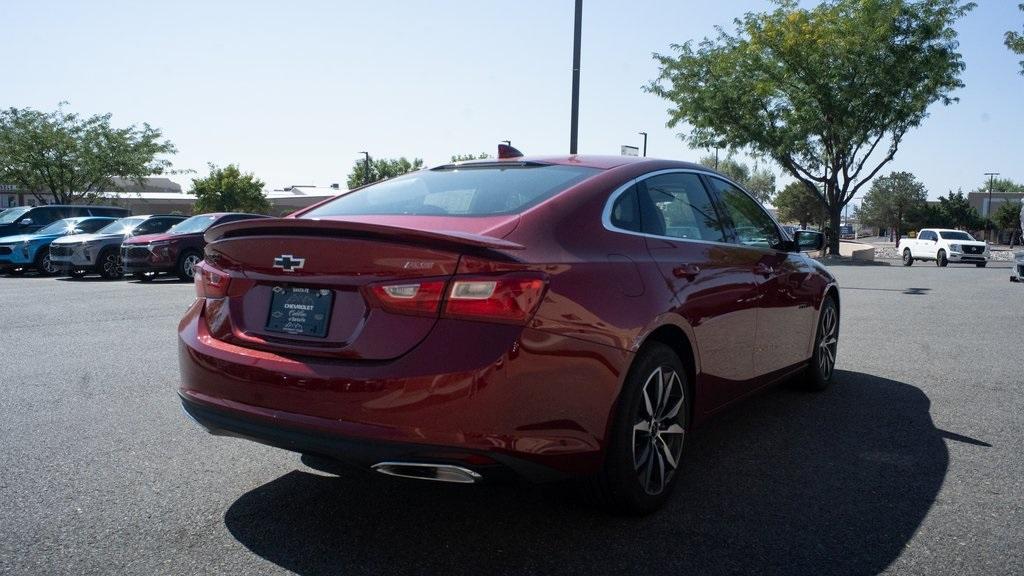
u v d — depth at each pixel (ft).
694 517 10.48
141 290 44.65
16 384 18.19
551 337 8.74
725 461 12.87
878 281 57.82
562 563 9.09
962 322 30.63
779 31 96.84
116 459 12.76
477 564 9.05
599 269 9.69
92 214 73.05
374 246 8.77
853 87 95.91
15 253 61.57
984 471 12.40
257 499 11.07
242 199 164.25
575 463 9.18
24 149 106.42
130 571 8.82
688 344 11.25
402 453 8.40
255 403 9.24
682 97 104.99
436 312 8.50
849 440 14.10
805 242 16.49
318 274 9.14
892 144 101.76
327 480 11.86
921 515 10.58
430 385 8.32
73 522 10.19
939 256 101.96
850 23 94.79
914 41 92.63
